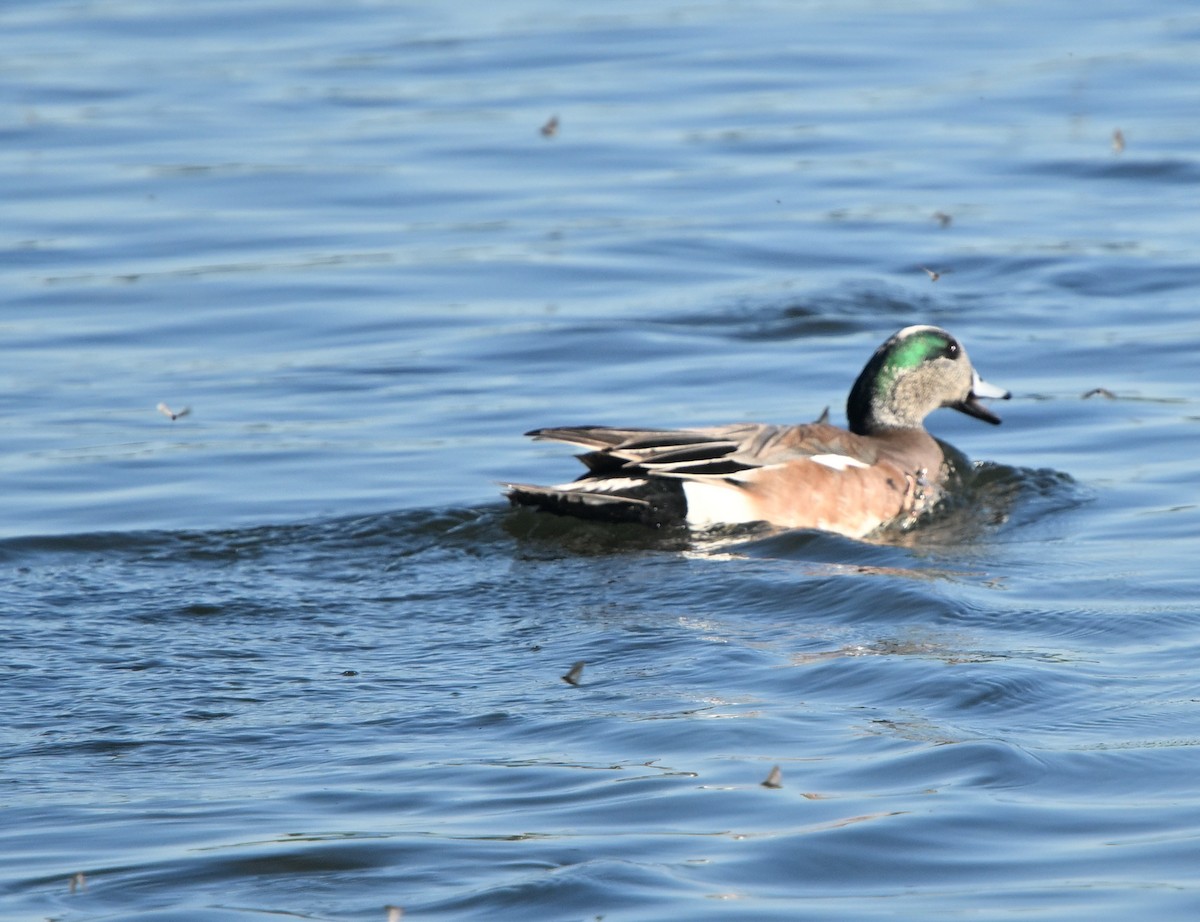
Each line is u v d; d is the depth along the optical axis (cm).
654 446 1328
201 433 1522
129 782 834
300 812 787
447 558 1241
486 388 1645
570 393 1631
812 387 1650
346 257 2038
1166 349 1717
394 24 3164
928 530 1352
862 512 1372
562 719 899
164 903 697
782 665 973
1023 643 1002
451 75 2809
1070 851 723
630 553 1258
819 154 2416
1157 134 2455
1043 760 816
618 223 2156
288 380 1666
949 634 1023
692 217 2177
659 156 2412
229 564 1221
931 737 849
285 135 2505
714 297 1911
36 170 2345
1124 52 2881
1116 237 2069
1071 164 2352
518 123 2558
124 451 1476
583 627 1069
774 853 724
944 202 2222
